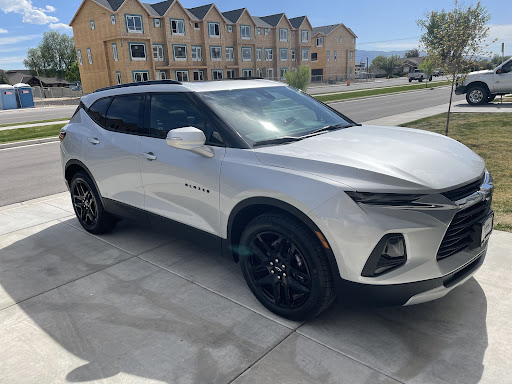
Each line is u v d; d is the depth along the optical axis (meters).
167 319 3.03
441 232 2.42
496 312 2.93
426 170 2.58
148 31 46.34
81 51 49.69
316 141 3.09
